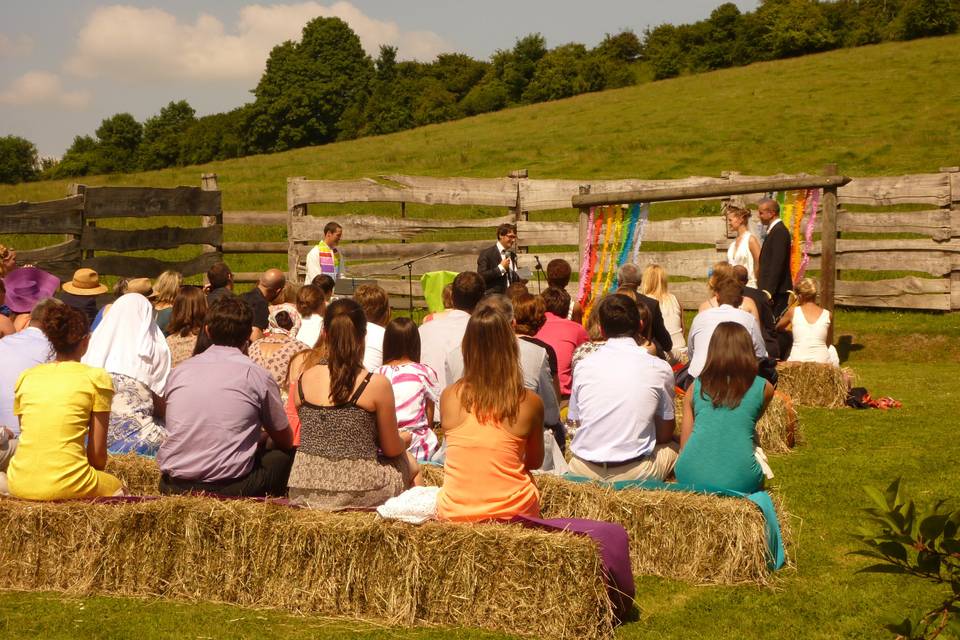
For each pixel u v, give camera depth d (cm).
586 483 488
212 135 8769
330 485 438
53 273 1146
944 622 237
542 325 634
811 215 1086
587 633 387
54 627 394
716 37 8225
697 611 420
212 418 463
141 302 589
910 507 215
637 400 504
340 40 8569
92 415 464
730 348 484
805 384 859
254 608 420
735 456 477
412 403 546
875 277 1586
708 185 1057
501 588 397
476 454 420
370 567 411
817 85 3909
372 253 1481
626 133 3431
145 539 433
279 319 750
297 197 1469
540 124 4016
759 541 450
